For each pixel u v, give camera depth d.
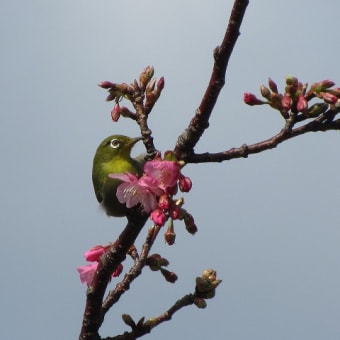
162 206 9.19
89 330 10.47
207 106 8.88
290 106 8.98
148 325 10.55
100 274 10.07
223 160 9.21
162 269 10.73
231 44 8.48
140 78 10.48
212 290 10.50
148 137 10.22
